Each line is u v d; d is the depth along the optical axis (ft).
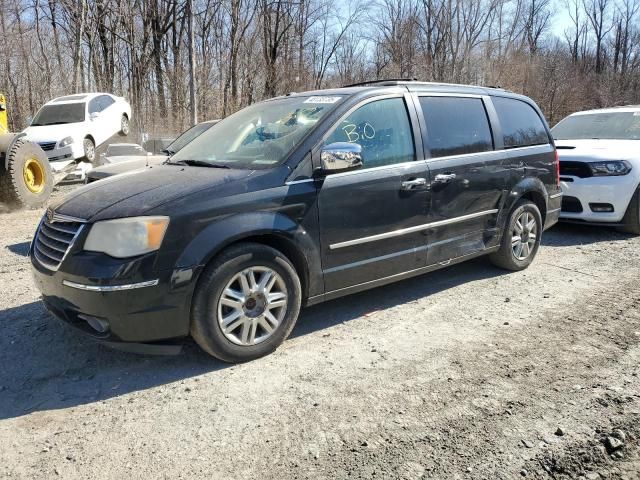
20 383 11.37
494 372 11.73
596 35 185.98
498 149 17.39
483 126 17.12
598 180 23.91
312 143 12.92
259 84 100.68
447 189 15.47
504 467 8.66
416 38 127.95
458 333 13.80
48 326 14.08
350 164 12.75
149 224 10.78
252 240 12.11
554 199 19.77
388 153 14.29
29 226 28.09
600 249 22.33
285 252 12.65
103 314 10.77
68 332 13.70
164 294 10.89
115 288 10.59
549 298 16.34
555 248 22.57
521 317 14.85
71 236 11.29
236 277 11.66
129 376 11.66
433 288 17.26
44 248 12.03
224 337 11.69
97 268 10.67
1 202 33.22
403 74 122.01
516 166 17.81
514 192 17.78
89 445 9.32
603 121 28.91
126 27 93.30
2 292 16.72
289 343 13.26
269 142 13.51
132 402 10.64
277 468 8.70
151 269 10.74
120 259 10.69
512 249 18.37
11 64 83.92
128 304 10.69
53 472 8.63
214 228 11.31
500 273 18.75
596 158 24.06
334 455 8.99
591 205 24.26
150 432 9.68
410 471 8.57
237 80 97.35
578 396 10.72
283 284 12.37
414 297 16.46
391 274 14.56
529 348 12.90
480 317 14.87
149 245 10.75
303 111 14.12
